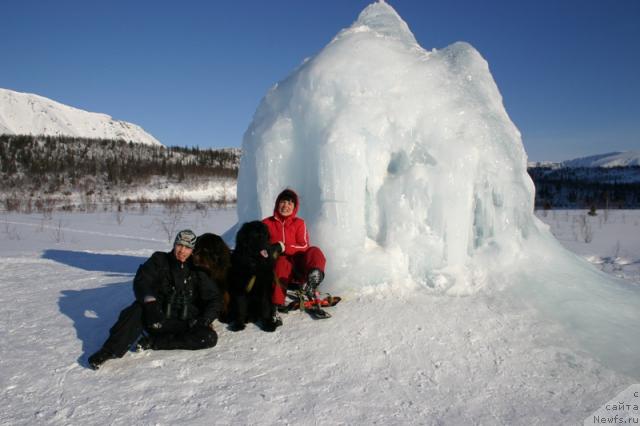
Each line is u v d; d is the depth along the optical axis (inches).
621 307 172.4
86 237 488.4
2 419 109.5
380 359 140.3
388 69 196.2
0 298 202.5
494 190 193.6
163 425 107.5
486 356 143.2
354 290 179.3
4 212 913.5
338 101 193.5
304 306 168.7
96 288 218.5
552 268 190.9
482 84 209.5
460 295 177.8
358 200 183.5
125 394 120.7
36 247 394.6
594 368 139.5
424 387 128.0
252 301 162.4
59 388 123.6
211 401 117.8
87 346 149.3
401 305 169.6
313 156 193.2
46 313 181.3
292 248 176.9
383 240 189.3
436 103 193.0
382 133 188.4
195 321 147.8
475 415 116.6
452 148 185.8
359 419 112.6
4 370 133.3
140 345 143.1
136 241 466.9
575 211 844.0
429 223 187.9
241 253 163.3
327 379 129.8
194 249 156.2
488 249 192.4
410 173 186.1
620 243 439.2
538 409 120.3
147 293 141.7
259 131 211.2
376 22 236.2
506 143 198.7
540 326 159.0
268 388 124.5
